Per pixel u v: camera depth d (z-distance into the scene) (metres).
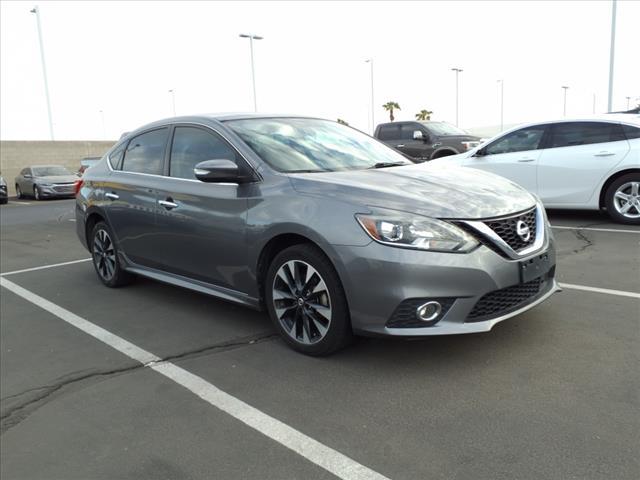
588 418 2.71
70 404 3.25
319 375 3.36
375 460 2.50
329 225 3.32
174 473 2.52
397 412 2.88
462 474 2.35
